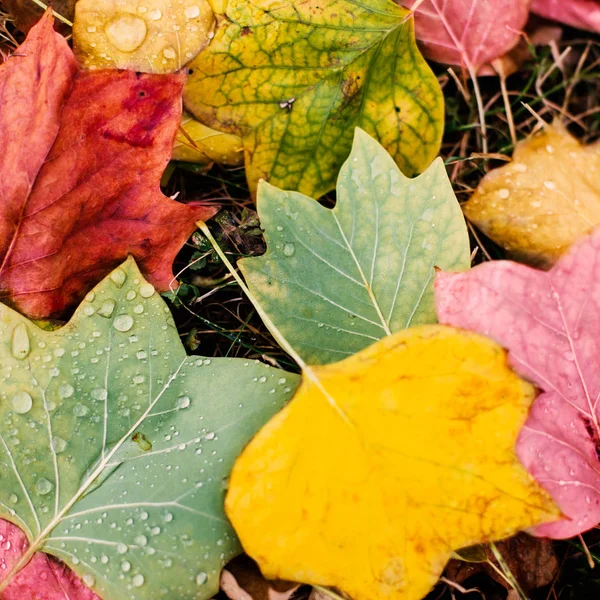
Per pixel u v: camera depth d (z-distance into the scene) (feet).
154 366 1.52
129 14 1.56
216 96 1.60
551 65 1.82
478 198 1.68
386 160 1.56
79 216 1.54
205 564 1.49
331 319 1.56
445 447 1.46
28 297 1.56
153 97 1.51
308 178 1.66
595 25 1.75
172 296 1.64
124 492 1.51
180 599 1.49
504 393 1.47
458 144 1.79
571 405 1.53
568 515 1.51
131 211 1.55
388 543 1.46
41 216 1.53
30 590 1.51
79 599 1.51
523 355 1.52
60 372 1.51
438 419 1.46
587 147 1.69
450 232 1.56
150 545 1.49
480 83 1.82
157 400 1.52
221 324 1.70
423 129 1.65
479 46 1.73
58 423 1.51
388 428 1.46
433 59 1.74
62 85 1.50
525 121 1.80
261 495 1.44
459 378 1.46
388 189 1.56
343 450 1.45
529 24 1.77
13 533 1.52
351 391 1.45
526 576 1.61
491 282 1.51
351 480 1.45
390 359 1.44
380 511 1.46
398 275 1.56
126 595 1.49
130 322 1.53
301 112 1.62
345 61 1.61
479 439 1.47
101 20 1.56
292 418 1.44
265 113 1.61
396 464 1.46
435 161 1.56
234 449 1.50
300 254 1.56
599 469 1.54
